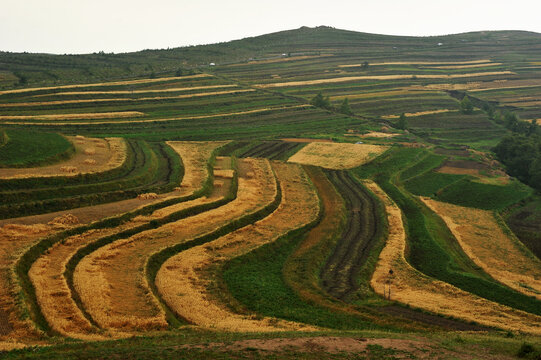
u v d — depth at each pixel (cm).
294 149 15412
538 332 5266
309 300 5900
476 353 3950
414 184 12962
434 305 6047
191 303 5372
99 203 8569
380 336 4356
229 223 8331
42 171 9406
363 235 8869
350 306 5816
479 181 13312
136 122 17100
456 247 8975
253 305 5681
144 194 9119
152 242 7262
